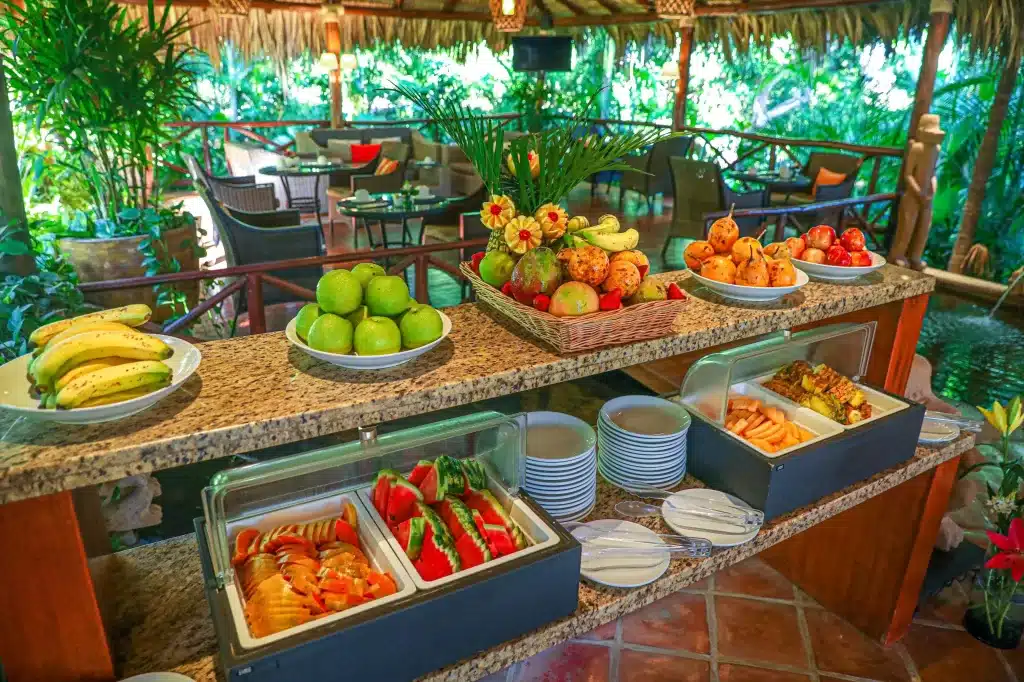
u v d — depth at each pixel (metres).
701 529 1.49
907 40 6.68
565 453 1.56
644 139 1.54
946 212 7.24
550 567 1.18
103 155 3.97
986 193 6.75
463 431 1.28
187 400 1.13
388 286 1.24
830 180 6.70
